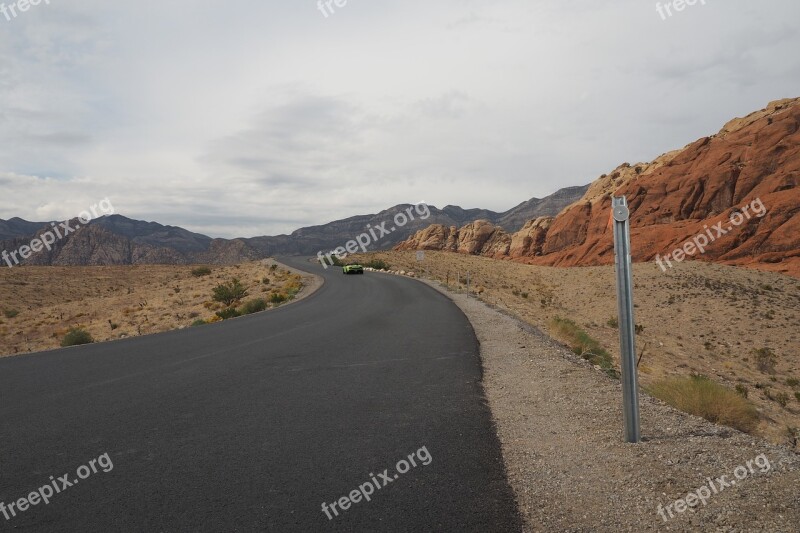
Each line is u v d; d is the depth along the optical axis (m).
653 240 77.12
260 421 5.45
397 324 14.90
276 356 9.88
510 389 6.76
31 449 4.70
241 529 3.00
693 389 6.75
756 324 31.23
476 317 16.67
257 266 71.38
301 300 26.89
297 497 3.46
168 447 4.64
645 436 4.39
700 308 35.81
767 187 73.06
